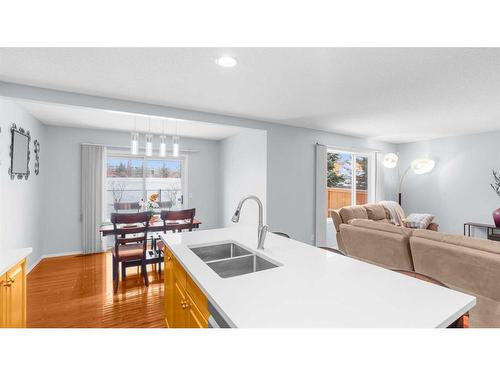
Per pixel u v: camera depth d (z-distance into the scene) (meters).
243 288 1.07
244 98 2.80
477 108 3.16
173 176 5.47
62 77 2.23
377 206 4.72
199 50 1.78
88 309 2.49
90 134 4.57
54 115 3.66
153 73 2.15
